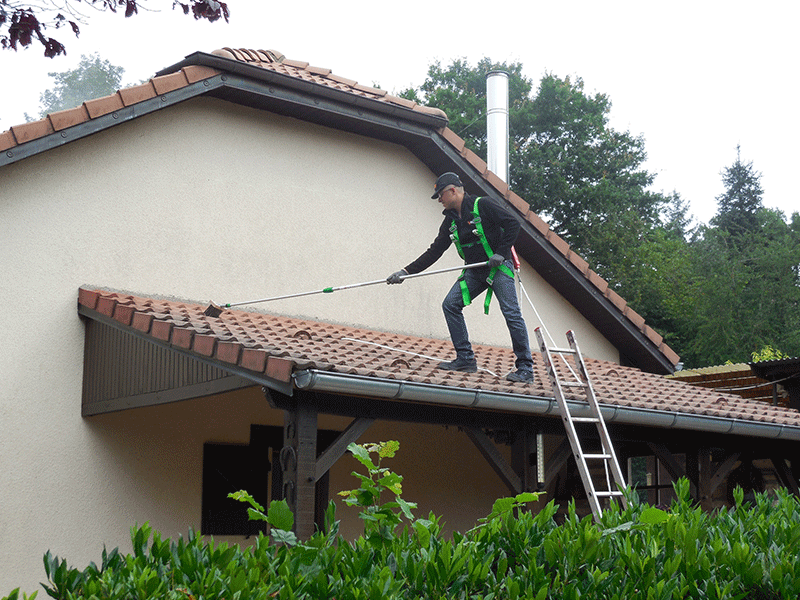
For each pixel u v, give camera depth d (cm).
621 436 870
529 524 419
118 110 834
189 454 866
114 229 856
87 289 827
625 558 373
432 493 1048
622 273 2892
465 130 3053
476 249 776
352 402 670
